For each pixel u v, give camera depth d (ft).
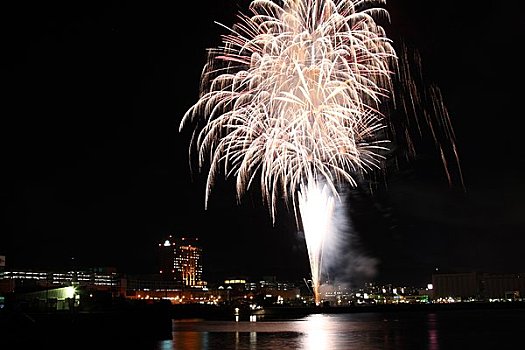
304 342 321.52
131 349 259.19
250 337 363.15
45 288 341.82
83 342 243.19
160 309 286.46
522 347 292.40
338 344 308.60
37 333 228.63
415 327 494.59
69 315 241.35
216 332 421.18
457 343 315.99
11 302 265.13
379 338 357.61
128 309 276.00
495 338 353.72
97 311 261.24
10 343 219.82
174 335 384.27
